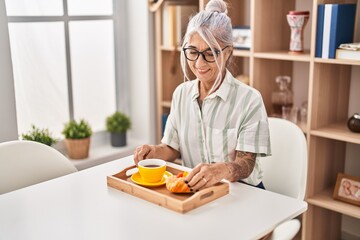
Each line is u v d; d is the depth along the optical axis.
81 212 1.47
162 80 3.16
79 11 2.93
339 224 2.89
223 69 1.79
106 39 3.11
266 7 2.66
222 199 1.56
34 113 2.81
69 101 2.96
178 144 1.99
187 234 1.33
